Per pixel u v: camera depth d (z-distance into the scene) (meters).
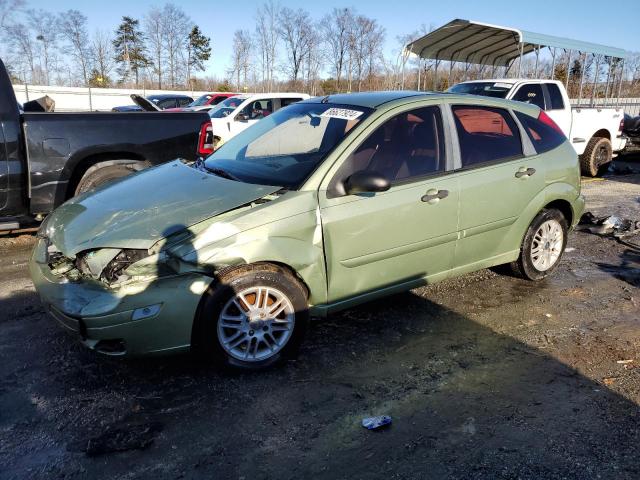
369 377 3.34
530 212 4.56
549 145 4.75
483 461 2.60
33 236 6.16
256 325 3.29
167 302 2.98
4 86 5.12
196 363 3.44
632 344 3.84
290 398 3.09
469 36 13.48
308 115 4.21
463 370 3.45
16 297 4.43
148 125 5.94
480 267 4.44
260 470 2.52
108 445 2.67
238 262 3.11
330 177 3.48
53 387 3.15
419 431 2.83
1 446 2.64
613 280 5.13
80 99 31.78
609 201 8.73
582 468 2.56
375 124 3.74
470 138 4.21
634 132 14.02
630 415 2.99
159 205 3.32
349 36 39.47
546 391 3.22
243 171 3.83
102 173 5.80
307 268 3.36
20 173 5.26
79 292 3.01
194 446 2.68
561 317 4.28
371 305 4.41
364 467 2.55
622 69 17.36
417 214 3.78
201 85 50.59
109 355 3.03
